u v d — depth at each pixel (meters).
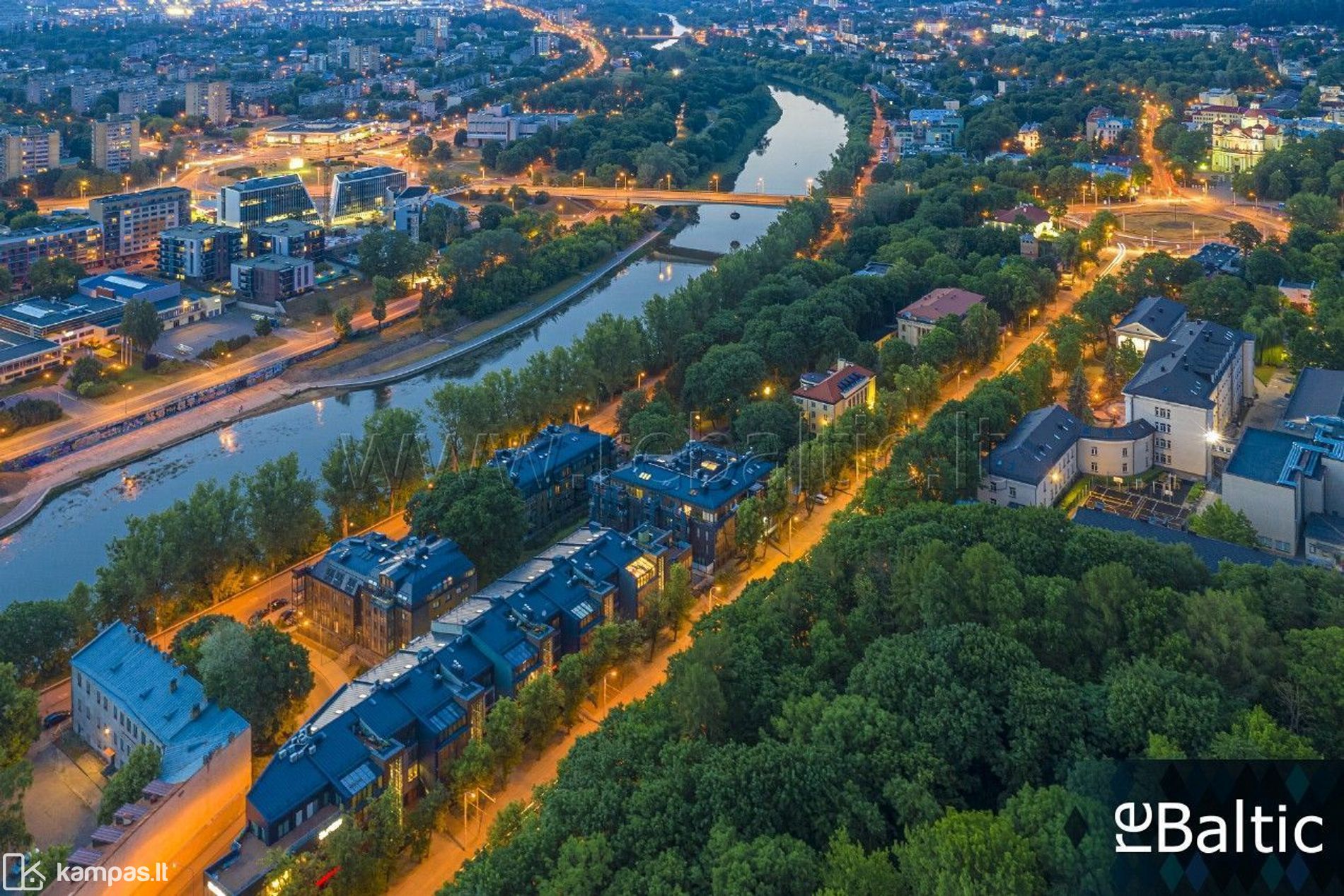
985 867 135.62
